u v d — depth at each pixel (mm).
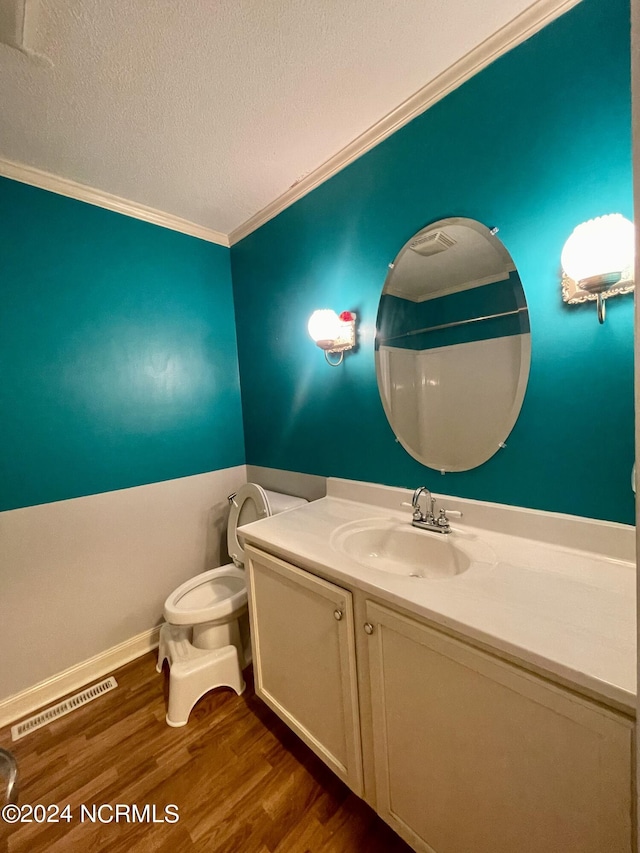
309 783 1195
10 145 1349
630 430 917
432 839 866
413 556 1257
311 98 1198
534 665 652
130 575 1847
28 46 951
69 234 1614
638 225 428
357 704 1011
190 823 1093
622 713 572
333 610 1035
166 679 1699
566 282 972
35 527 1560
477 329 1186
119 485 1799
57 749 1350
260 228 1955
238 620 1685
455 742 794
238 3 892
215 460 2170
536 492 1096
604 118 895
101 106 1181
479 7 940
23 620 1536
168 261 1942
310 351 1768
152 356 1895
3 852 1048
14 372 1492
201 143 1386
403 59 1076
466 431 1241
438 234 1237
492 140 1081
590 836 623
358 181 1450
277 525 1362
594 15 886
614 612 751
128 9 886
